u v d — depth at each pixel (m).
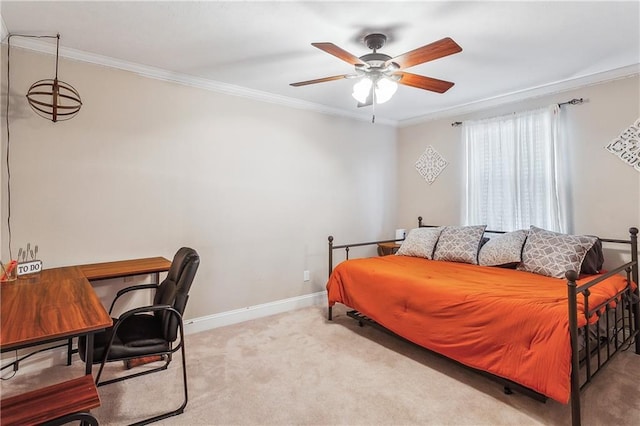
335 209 4.08
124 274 2.30
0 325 1.33
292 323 3.29
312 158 3.86
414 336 2.45
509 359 1.91
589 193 2.99
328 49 1.89
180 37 2.27
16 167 2.30
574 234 3.07
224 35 2.24
